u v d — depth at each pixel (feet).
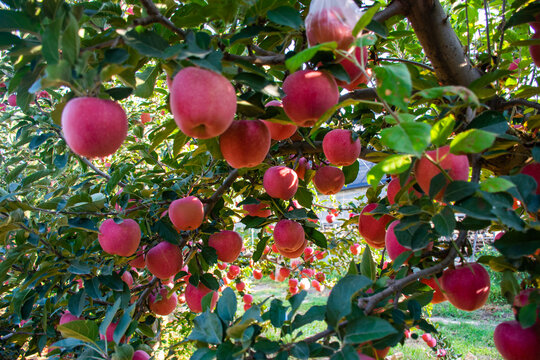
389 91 2.80
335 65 4.14
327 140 6.76
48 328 7.84
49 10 3.63
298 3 5.57
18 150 12.83
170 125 4.78
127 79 4.09
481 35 8.38
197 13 4.06
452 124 3.13
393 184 5.25
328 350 3.28
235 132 4.48
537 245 3.17
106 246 6.20
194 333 3.74
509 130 4.91
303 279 14.29
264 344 3.31
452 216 3.41
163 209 7.52
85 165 9.39
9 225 5.64
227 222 8.21
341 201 17.63
